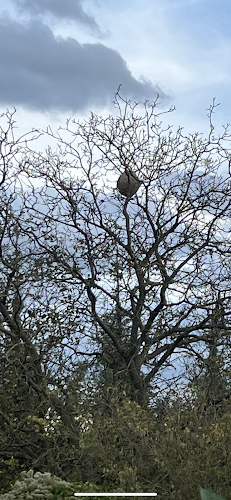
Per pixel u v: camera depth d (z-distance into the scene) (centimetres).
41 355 899
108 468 650
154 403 880
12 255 929
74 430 796
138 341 945
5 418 826
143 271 935
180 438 595
